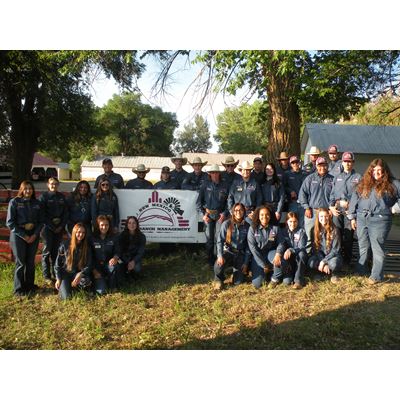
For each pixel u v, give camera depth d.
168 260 7.83
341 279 6.24
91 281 6.13
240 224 6.34
